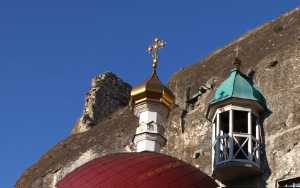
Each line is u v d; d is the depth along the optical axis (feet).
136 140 77.00
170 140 91.20
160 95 79.25
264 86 76.59
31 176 119.14
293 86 72.90
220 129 73.00
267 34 102.47
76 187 64.95
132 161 66.95
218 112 73.46
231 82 74.43
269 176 67.56
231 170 68.23
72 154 113.29
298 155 66.54
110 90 156.46
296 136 68.03
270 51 93.61
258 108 72.79
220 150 70.33
